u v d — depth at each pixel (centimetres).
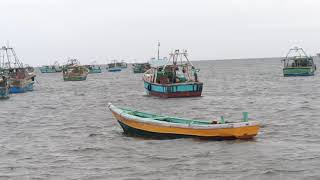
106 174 1906
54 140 2739
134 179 1822
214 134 2412
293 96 5406
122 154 2261
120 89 7669
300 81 8075
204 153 2200
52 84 9969
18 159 2228
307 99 4956
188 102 4784
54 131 3116
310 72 9019
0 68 7744
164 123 2525
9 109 4781
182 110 4178
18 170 2011
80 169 2000
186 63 5228
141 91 7012
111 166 2034
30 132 3108
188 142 2436
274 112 3866
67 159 2197
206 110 4162
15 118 3984
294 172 1862
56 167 2048
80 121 3588
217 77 11362
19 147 2530
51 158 2230
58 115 4112
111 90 7494
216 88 7275
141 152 2283
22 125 3512
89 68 17400
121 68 19262
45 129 3238
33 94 6912
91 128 3164
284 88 6712
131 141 2569
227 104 4634
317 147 2306
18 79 7106
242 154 2169
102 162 2116
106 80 11262
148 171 1934
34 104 5300
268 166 1958
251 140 2428
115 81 10600
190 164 2023
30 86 7719
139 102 4966
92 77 13538
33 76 8125
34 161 2177
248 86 7506
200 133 2444
